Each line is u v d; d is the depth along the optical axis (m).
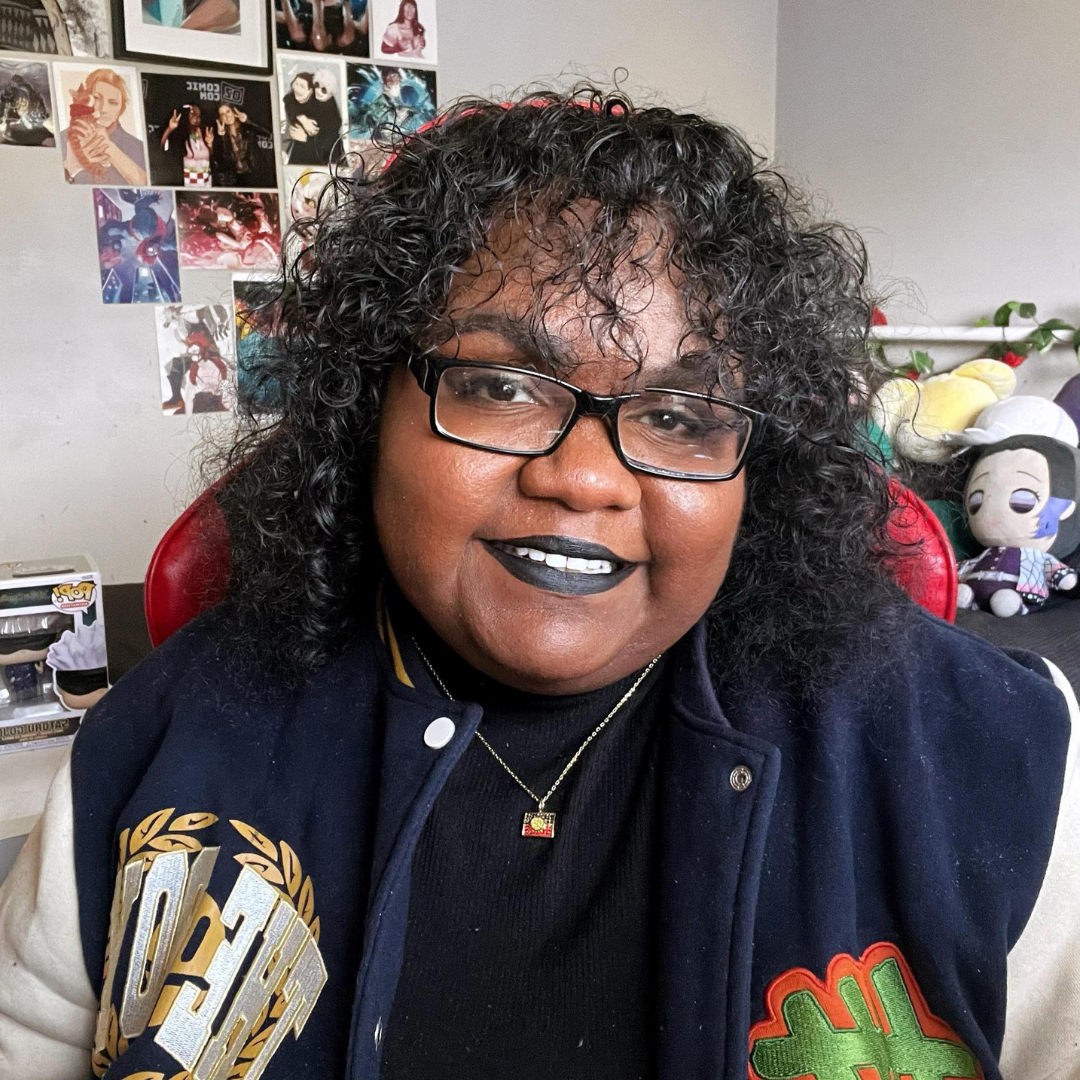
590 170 0.47
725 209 0.49
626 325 0.45
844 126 2.38
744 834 0.52
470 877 0.55
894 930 0.56
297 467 0.59
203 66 1.96
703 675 0.56
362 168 0.59
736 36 2.48
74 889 0.56
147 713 0.60
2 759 0.88
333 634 0.61
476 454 0.46
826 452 0.58
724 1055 0.49
